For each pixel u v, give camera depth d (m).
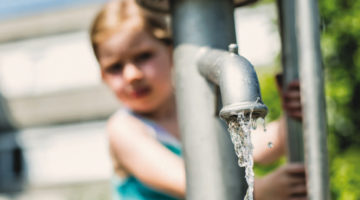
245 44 5.21
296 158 0.77
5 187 6.27
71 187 6.12
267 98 2.60
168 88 1.04
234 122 0.48
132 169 0.98
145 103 1.03
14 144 6.30
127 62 1.01
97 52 1.05
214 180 0.58
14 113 6.32
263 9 4.98
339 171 2.42
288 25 0.76
